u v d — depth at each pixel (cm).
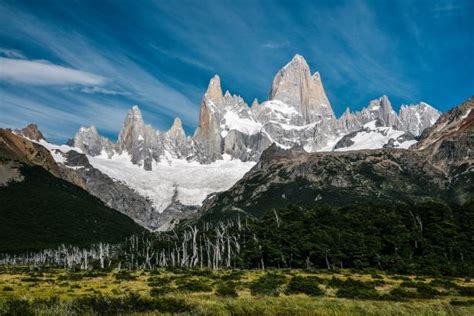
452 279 10431
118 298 6100
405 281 9725
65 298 7288
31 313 5172
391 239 14138
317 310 5688
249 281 10219
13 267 19412
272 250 14638
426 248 13862
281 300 6688
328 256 13862
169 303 5900
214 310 5666
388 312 5534
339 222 16462
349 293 7431
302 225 16662
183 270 14788
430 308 5850
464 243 13912
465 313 5575
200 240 19738
